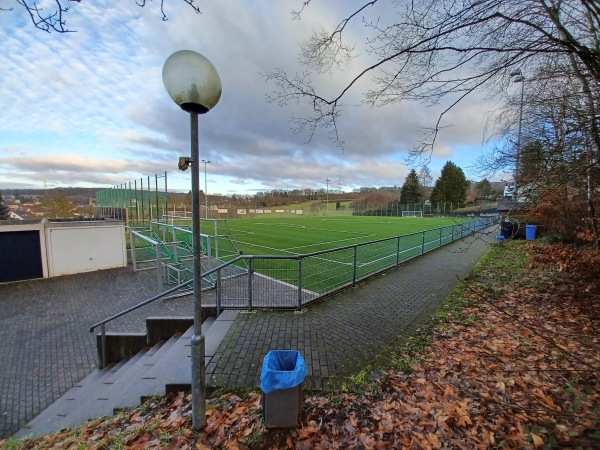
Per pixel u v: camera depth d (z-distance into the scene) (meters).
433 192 61.91
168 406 3.24
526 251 10.45
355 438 2.61
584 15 3.17
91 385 4.65
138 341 5.57
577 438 2.33
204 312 5.64
